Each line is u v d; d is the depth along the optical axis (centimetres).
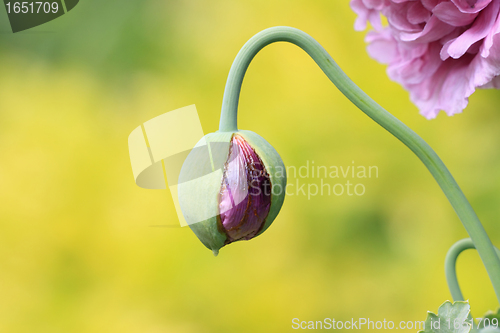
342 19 81
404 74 39
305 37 36
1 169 79
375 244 78
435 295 76
